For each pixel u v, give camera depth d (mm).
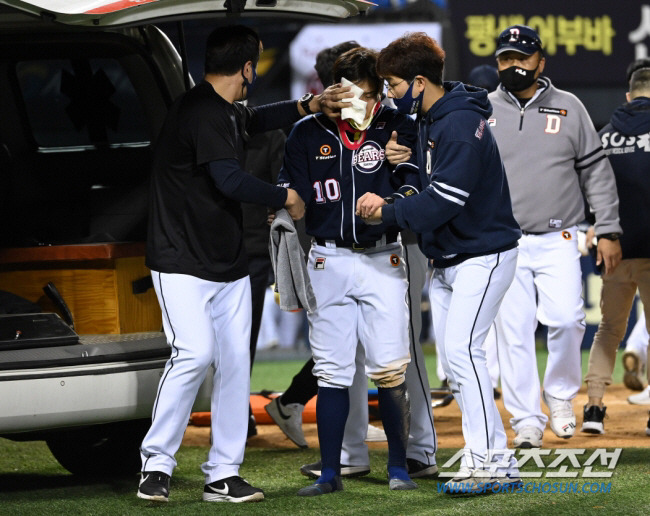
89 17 15594
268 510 16188
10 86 20391
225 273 16609
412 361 18688
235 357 16906
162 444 16484
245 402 17062
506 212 16984
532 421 21062
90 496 17812
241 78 16562
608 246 21984
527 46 20562
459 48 48250
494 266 16797
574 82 48906
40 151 20750
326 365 17500
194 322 16359
